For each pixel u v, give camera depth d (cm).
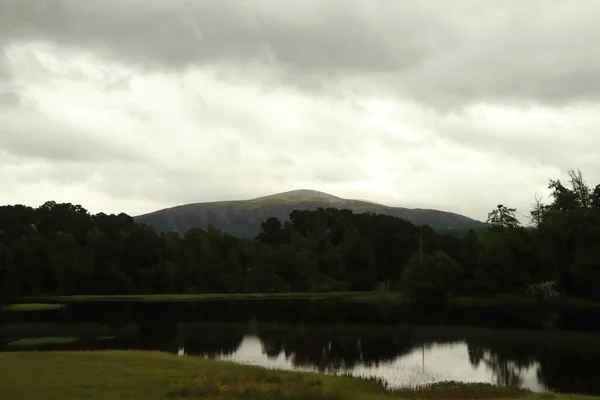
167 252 17175
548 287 10519
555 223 10644
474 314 9462
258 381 3184
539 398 3047
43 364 3522
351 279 17625
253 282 16600
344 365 5044
